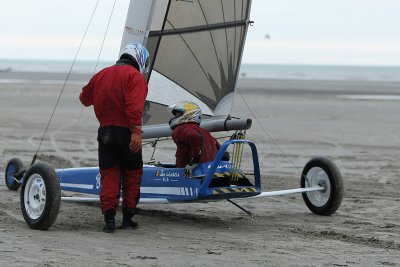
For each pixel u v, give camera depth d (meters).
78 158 48.78
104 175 24.62
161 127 29.14
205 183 25.03
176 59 30.08
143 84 24.28
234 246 22.69
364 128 79.06
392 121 88.19
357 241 24.06
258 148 59.00
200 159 25.77
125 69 24.28
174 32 29.72
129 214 25.25
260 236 24.67
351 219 28.92
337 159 52.91
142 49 25.36
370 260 21.09
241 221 27.89
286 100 130.12
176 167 26.73
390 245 23.52
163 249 21.77
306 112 100.94
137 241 23.03
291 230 26.00
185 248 22.08
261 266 19.77
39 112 93.31
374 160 52.72
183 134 25.78
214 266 19.52
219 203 32.53
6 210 28.52
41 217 24.06
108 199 24.39
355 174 44.97
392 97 144.88
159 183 26.69
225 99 30.84
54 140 61.06
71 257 19.95
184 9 29.61
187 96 30.48
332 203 29.12
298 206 32.22
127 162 24.72
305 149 59.06
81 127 74.44
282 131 74.31
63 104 108.88
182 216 28.73
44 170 24.17
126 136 24.41
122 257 20.22
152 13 29.06
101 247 21.70
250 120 27.28
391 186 39.69
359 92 171.75
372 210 31.33
